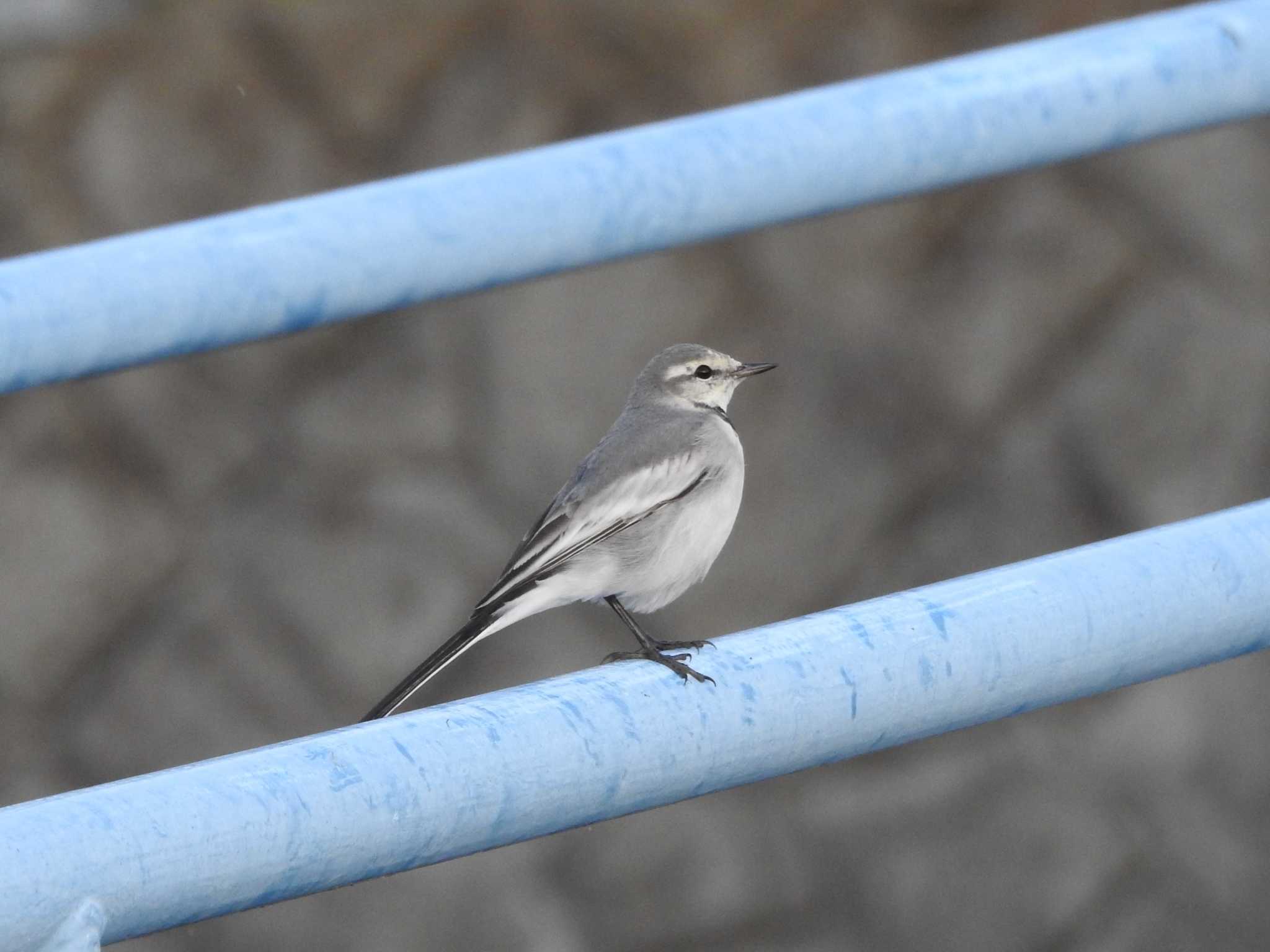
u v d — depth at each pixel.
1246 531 3.38
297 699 15.57
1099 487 16.06
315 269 4.11
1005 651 3.18
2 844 2.38
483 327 15.72
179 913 2.52
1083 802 16.48
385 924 15.74
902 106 4.63
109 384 15.50
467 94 15.56
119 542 15.53
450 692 15.74
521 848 16.05
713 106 15.54
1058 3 15.60
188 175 15.29
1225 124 5.04
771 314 15.89
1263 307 16.02
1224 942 16.25
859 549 16.05
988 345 16.06
